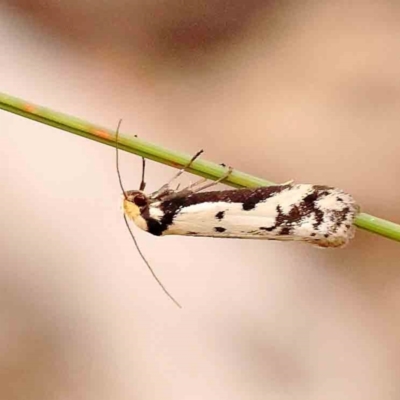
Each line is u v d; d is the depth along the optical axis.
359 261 0.09
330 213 0.05
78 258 0.09
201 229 0.05
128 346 0.08
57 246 0.09
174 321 0.08
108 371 0.08
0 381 0.08
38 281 0.09
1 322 0.08
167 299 0.09
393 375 0.08
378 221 0.05
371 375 0.08
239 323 0.08
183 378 0.08
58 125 0.05
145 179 0.09
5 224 0.09
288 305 0.09
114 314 0.08
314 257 0.09
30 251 0.09
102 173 0.09
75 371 0.08
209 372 0.08
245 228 0.05
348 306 0.09
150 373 0.08
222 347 0.08
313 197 0.05
